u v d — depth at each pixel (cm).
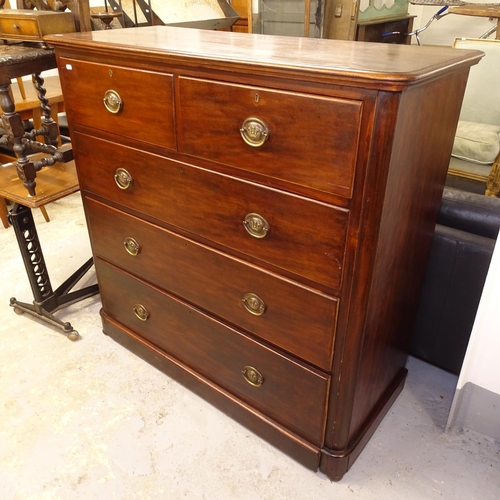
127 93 121
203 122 109
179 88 109
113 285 166
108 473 133
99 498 127
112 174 140
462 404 143
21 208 169
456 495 127
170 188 126
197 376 153
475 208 138
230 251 121
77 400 156
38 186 167
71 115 141
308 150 94
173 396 158
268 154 100
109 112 129
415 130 94
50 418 149
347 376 113
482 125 261
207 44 119
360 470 134
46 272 185
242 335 130
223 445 141
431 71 85
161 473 133
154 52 108
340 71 82
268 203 106
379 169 87
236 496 127
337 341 110
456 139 254
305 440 131
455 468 134
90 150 143
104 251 161
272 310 119
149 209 135
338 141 89
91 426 147
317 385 119
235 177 110
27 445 141
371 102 82
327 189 95
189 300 141
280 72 90
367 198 91
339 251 99
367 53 105
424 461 136
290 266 109
